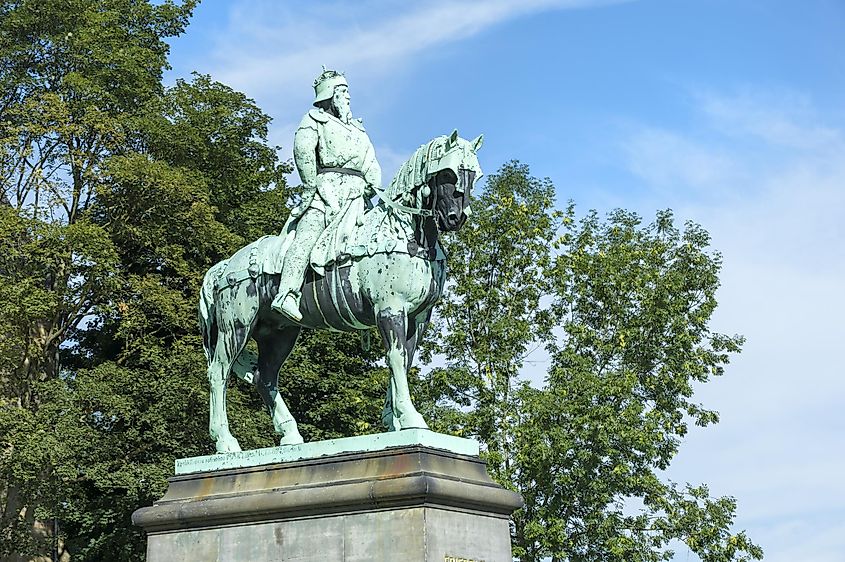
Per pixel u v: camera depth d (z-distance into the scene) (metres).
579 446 22.58
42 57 23.23
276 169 26.20
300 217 10.30
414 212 9.55
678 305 24.61
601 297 25.42
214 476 9.84
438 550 8.70
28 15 22.77
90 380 20.50
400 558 8.68
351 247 9.80
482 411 22.70
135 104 23.59
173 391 20.39
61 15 22.97
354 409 23.08
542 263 24.55
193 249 23.23
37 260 20.94
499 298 24.30
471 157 9.45
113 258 20.66
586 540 23.05
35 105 21.30
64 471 19.16
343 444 9.40
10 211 20.19
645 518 23.34
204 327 10.90
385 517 8.82
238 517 9.44
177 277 23.52
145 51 23.81
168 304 21.28
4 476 20.14
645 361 24.95
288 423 10.65
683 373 24.36
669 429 23.66
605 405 22.42
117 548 22.00
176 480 10.00
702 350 25.06
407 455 8.98
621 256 25.25
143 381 20.94
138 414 20.95
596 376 22.95
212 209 22.41
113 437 20.80
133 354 23.25
